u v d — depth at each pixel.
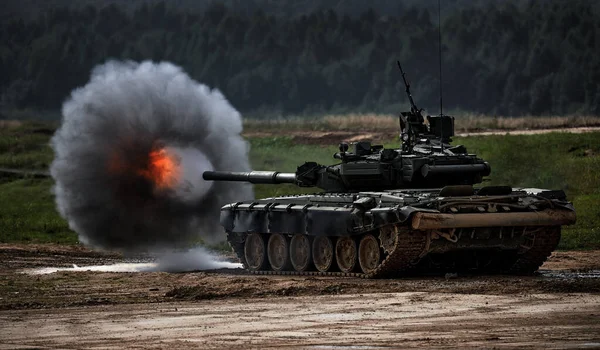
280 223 96.94
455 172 91.88
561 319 63.72
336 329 62.03
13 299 78.81
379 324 63.47
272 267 99.38
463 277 88.38
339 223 89.69
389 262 85.94
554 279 83.38
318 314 67.75
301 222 94.44
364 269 89.69
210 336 60.50
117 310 71.62
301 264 96.62
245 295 78.12
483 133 188.75
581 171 152.62
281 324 64.25
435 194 86.75
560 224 89.25
